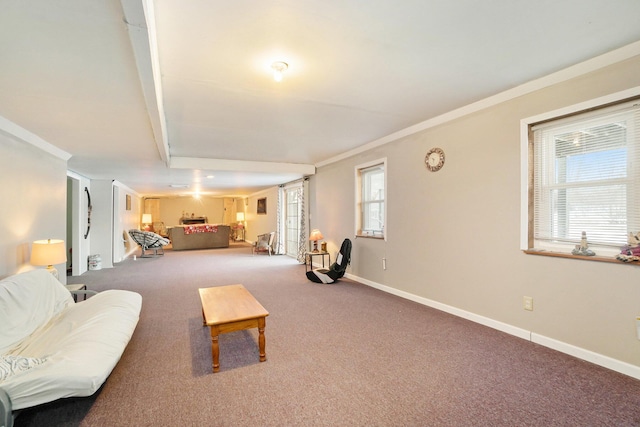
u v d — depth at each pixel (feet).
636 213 7.17
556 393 6.51
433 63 7.63
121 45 5.56
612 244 7.54
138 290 15.66
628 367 7.09
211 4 5.27
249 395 6.55
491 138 9.91
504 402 6.23
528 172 8.97
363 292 14.87
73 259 19.90
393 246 14.35
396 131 13.67
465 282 10.93
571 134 8.29
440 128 11.69
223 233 36.70
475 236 10.52
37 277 8.83
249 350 8.70
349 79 8.43
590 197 7.95
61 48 5.64
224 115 11.10
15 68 6.38
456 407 6.10
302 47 6.77
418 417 5.82
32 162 11.18
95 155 14.94
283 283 17.02
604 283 7.48
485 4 5.45
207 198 49.01
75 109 8.68
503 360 7.92
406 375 7.29
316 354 8.40
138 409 6.08
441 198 11.78
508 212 9.48
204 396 6.51
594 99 7.52
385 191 14.73
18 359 5.59
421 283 12.84
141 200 43.50
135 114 9.09
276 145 15.89
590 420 5.68
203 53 6.93
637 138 7.14
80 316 8.28
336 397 6.46
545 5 5.53
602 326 7.52
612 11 5.73
